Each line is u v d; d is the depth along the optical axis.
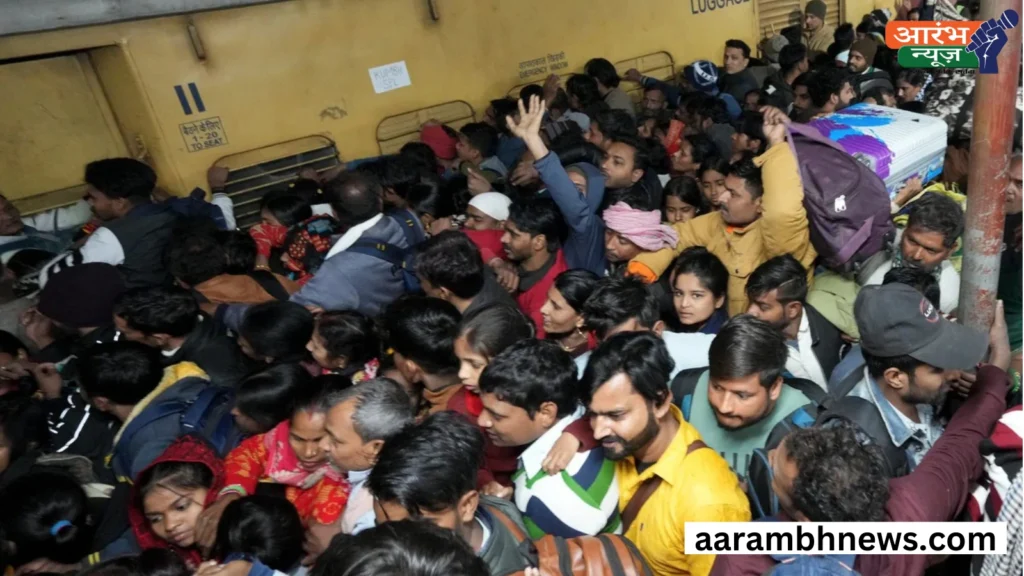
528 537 1.57
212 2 4.12
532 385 1.69
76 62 4.11
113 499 2.13
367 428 1.80
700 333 2.36
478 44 5.33
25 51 3.63
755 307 2.22
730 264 2.72
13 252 3.66
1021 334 2.39
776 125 2.50
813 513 1.30
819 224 2.32
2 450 2.23
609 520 1.77
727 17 7.05
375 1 4.78
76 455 2.31
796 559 1.30
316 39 4.61
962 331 1.66
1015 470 1.57
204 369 2.57
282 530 1.69
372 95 4.89
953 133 3.24
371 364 2.49
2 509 1.76
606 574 1.46
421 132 4.98
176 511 1.93
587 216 2.90
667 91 6.04
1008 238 2.36
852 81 4.55
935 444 1.67
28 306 3.31
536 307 2.94
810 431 1.38
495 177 4.50
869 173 2.35
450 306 2.26
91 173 3.28
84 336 2.82
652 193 3.49
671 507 1.58
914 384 1.71
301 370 2.20
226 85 4.33
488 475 1.96
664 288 2.79
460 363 2.04
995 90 1.51
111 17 3.80
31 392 2.70
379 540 1.09
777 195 2.35
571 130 4.50
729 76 6.36
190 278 2.88
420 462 1.40
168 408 2.25
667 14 6.51
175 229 3.35
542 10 5.62
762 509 1.67
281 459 2.06
